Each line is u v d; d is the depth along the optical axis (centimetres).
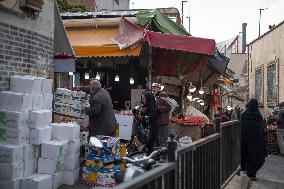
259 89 3048
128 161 444
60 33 1030
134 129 1084
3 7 737
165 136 1098
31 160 717
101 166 763
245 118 890
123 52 1199
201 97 2028
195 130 1306
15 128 682
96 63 1421
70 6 1928
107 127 860
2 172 671
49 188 717
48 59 923
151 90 1132
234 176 813
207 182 561
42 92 759
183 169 431
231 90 3428
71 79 1405
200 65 1452
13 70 780
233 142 797
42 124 730
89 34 1338
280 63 2403
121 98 1415
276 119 1734
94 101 847
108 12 1462
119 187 245
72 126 771
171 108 1115
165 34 1187
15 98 693
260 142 879
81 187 762
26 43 827
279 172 1119
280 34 2402
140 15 1377
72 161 772
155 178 314
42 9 887
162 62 1409
